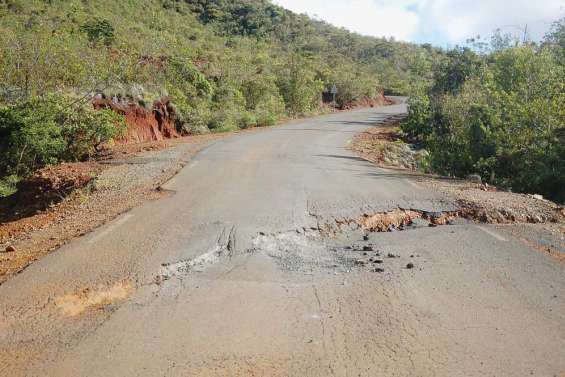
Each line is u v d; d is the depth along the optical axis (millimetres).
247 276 4574
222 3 67625
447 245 5555
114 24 29625
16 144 11328
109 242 5500
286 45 61188
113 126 13320
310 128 23703
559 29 23641
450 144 16875
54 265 4840
